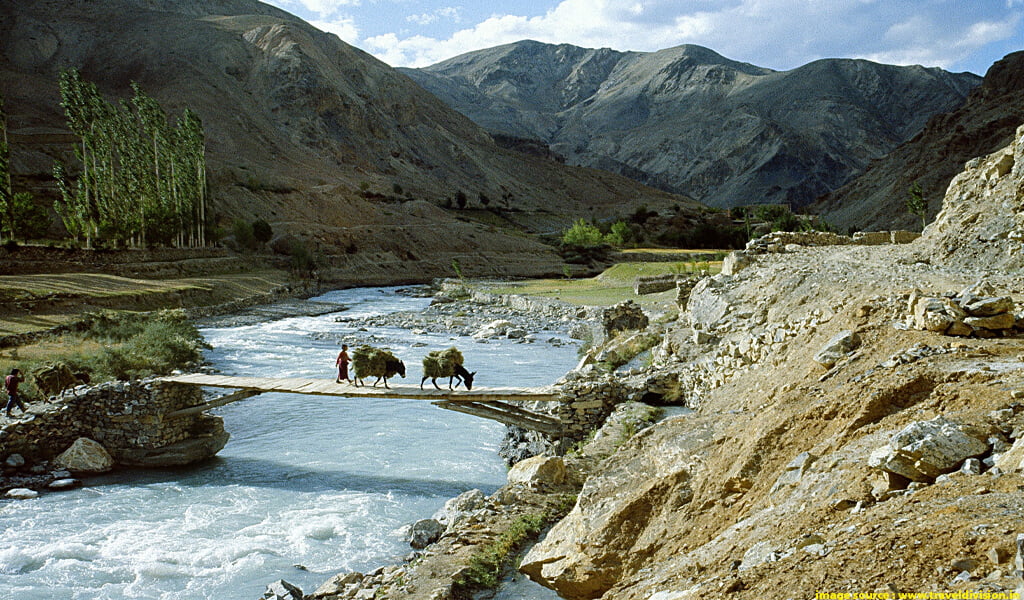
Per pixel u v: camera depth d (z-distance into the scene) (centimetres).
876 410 885
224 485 2178
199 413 2533
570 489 1578
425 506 1983
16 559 1630
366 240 14600
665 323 3594
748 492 891
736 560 706
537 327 6256
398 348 5097
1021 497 548
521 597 1134
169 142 9300
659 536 920
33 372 2828
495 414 2173
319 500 2038
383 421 2955
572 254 15875
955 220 2386
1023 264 1914
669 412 2064
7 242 6206
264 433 2789
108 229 7506
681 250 15625
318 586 1476
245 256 11288
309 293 10500
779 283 2095
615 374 2453
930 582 491
